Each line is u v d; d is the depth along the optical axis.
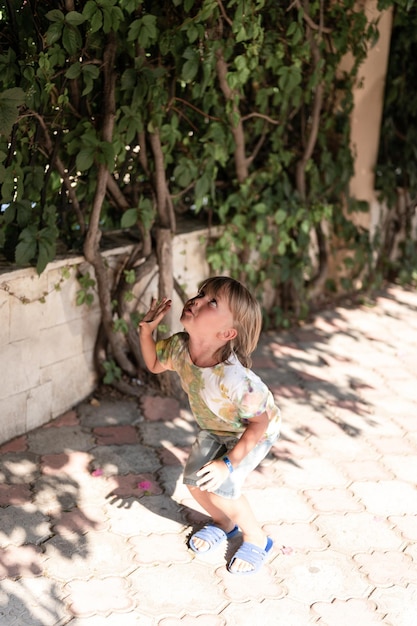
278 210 5.59
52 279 4.26
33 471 3.93
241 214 5.47
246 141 5.56
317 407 4.82
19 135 3.99
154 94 4.30
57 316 4.35
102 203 4.55
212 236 5.43
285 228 5.74
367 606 3.09
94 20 3.80
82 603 3.03
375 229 6.85
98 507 3.67
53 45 3.85
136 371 4.89
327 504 3.78
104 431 4.38
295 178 5.86
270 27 5.04
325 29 5.36
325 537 3.52
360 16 5.50
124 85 4.15
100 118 4.26
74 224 4.65
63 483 3.85
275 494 3.85
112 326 4.64
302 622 2.99
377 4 5.37
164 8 4.38
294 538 3.51
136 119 4.27
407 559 3.39
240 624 2.96
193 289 5.37
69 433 4.33
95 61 4.03
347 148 6.11
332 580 3.24
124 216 4.53
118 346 4.73
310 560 3.36
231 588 3.16
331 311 6.49
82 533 3.46
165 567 3.27
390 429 4.59
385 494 3.89
